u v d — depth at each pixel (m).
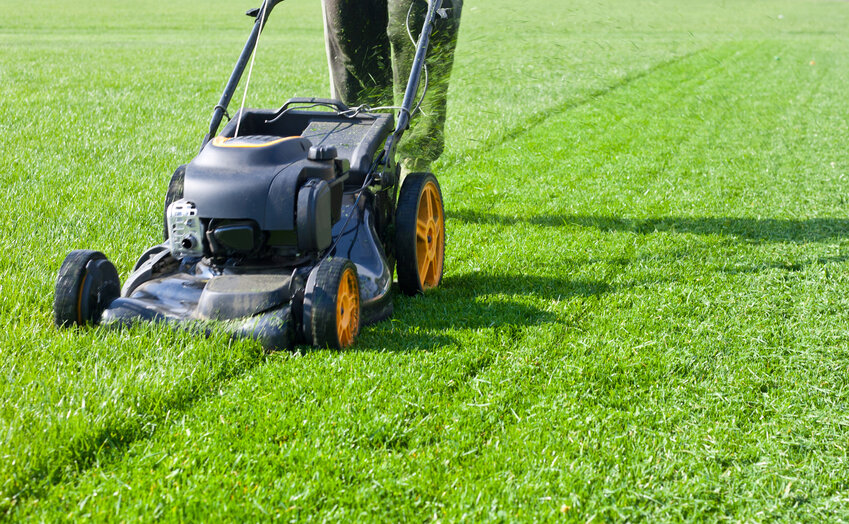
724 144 9.78
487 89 13.33
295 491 2.69
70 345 3.54
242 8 41.56
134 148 8.47
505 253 5.52
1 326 3.88
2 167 7.32
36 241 5.23
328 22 5.54
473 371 3.68
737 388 3.65
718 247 5.81
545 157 8.73
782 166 8.66
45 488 2.65
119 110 10.84
